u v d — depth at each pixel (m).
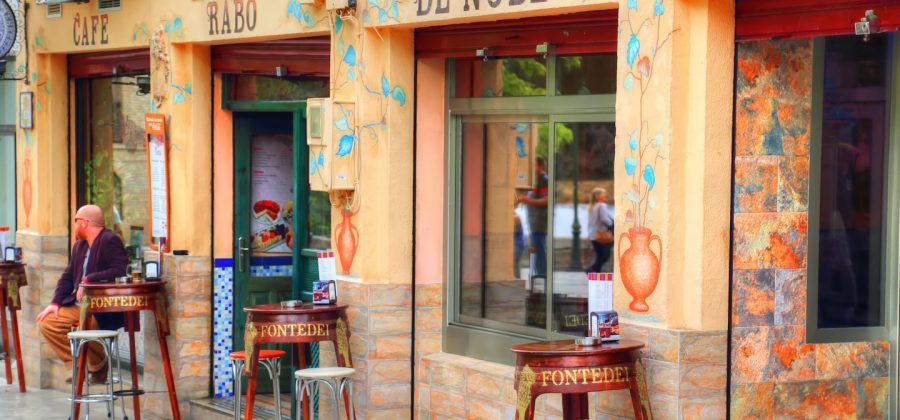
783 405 7.33
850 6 6.71
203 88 11.29
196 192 11.31
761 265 7.25
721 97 7.10
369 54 9.41
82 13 12.47
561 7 7.84
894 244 7.47
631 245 7.37
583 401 7.63
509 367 9.05
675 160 7.12
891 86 7.43
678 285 7.17
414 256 9.54
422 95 9.48
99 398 10.65
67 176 13.38
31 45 13.30
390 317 9.48
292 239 11.38
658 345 7.16
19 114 13.65
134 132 12.51
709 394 7.14
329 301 9.20
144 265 11.19
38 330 13.37
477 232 9.45
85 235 11.44
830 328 7.43
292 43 10.56
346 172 9.53
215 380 11.51
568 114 8.73
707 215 7.10
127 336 12.88
